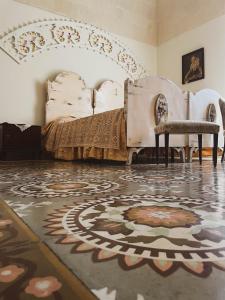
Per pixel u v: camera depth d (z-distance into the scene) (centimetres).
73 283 39
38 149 430
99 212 83
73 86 500
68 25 518
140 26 620
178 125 263
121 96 562
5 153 407
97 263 46
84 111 510
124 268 44
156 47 646
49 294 36
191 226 68
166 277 41
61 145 404
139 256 49
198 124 266
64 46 512
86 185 143
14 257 49
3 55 452
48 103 473
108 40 570
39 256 49
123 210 86
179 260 47
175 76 598
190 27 566
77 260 47
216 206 91
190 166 279
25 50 472
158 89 312
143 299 35
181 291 37
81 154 351
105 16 568
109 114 305
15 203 97
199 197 108
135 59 611
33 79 478
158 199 104
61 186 139
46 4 498
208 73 523
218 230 65
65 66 512
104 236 60
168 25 619
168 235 61
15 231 64
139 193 117
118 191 123
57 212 83
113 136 290
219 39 507
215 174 196
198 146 339
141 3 620
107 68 567
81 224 70
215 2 517
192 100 351
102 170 233
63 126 415
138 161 371
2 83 449
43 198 107
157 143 294
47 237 60
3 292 37
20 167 270
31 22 481
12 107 457
